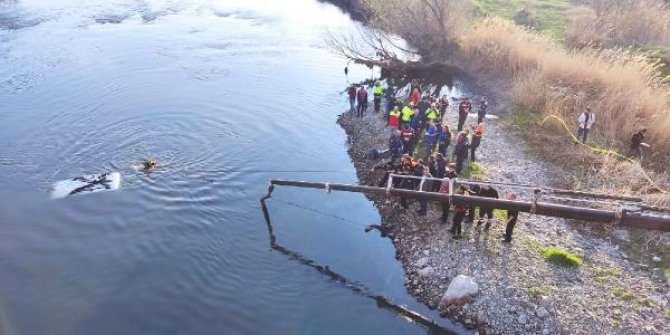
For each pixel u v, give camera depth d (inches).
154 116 1053.8
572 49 1326.3
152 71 1301.7
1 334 543.2
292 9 1989.4
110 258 662.5
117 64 1333.7
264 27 1731.1
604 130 975.0
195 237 711.7
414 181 748.0
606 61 1159.6
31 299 593.3
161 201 783.1
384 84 1343.5
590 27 1373.0
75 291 606.9
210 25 1721.2
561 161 887.1
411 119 967.6
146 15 1792.6
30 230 708.0
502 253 665.0
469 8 1562.5
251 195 823.1
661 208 618.2
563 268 637.9
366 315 597.9
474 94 1253.7
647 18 1355.8
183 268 652.1
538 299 592.7
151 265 654.5
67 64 1316.4
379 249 713.6
